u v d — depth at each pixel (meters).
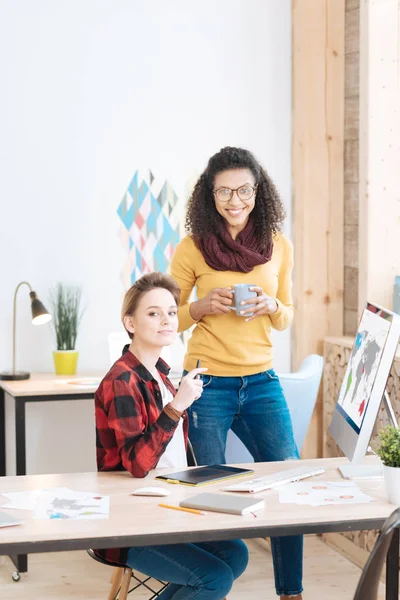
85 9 4.28
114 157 4.36
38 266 4.28
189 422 3.09
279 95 4.57
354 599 1.72
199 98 4.48
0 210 4.21
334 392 4.29
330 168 4.47
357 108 4.37
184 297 3.27
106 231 4.37
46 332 4.30
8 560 3.96
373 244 3.96
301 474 2.42
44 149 4.26
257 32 4.53
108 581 3.71
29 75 4.23
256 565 3.90
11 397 4.22
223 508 2.06
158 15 4.39
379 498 2.20
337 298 4.50
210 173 3.11
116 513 2.05
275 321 3.17
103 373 4.25
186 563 2.28
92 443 4.38
